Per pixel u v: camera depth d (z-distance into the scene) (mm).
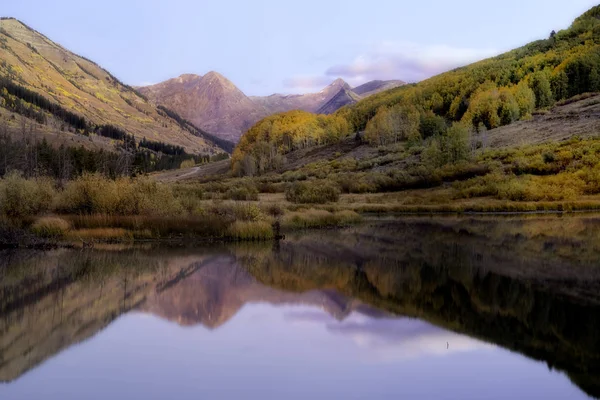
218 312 15844
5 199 33156
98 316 15430
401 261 24828
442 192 67000
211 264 24359
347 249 29062
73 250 28188
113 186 36125
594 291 17875
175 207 36656
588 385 10195
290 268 23281
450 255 26266
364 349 12445
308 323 14625
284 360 11742
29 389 10109
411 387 10219
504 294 17656
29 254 26734
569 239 31234
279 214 42844
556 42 142500
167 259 25609
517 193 59531
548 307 15930
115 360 11797
